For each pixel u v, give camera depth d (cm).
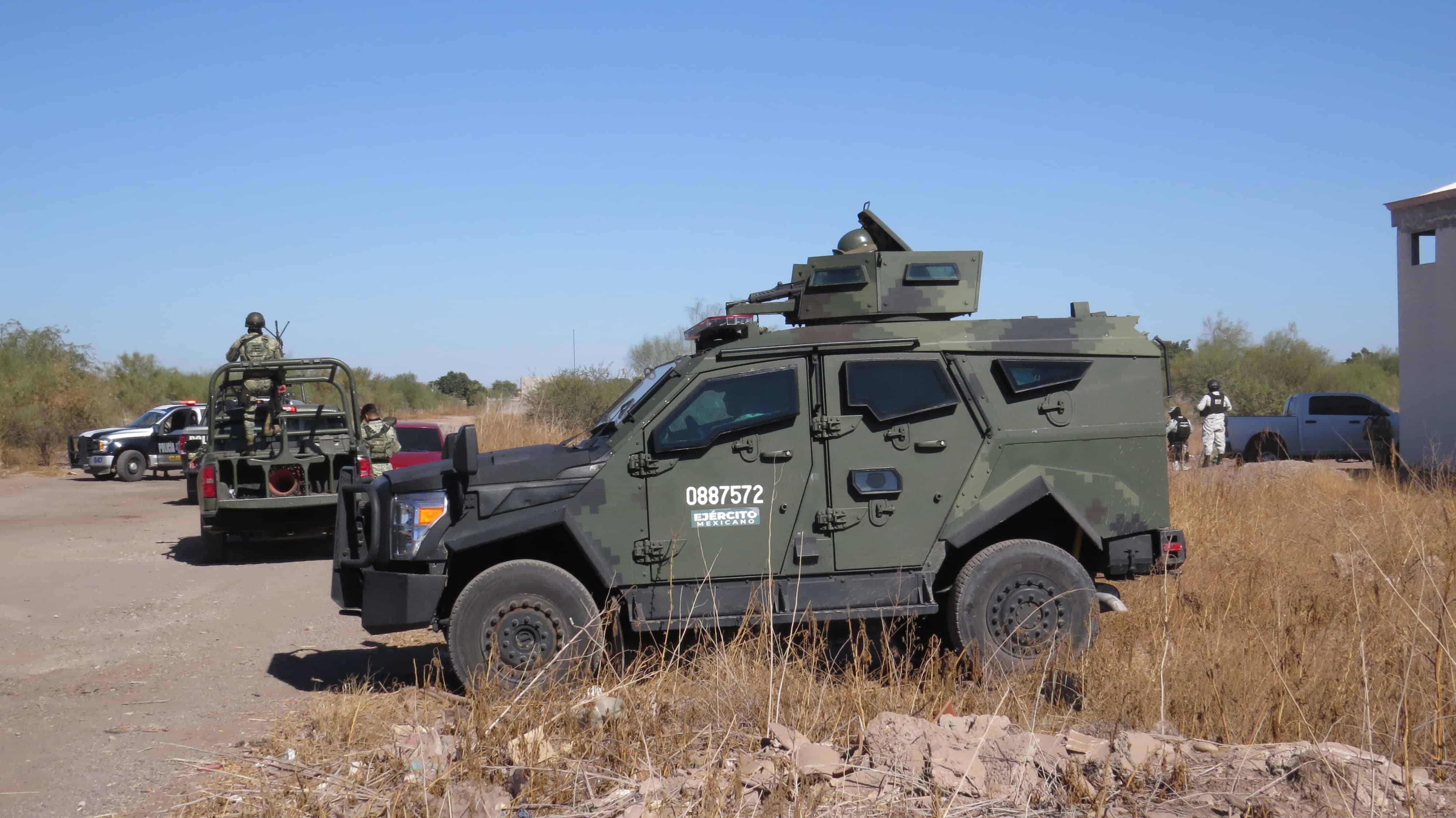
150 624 841
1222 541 895
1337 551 845
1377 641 539
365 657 717
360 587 637
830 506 592
